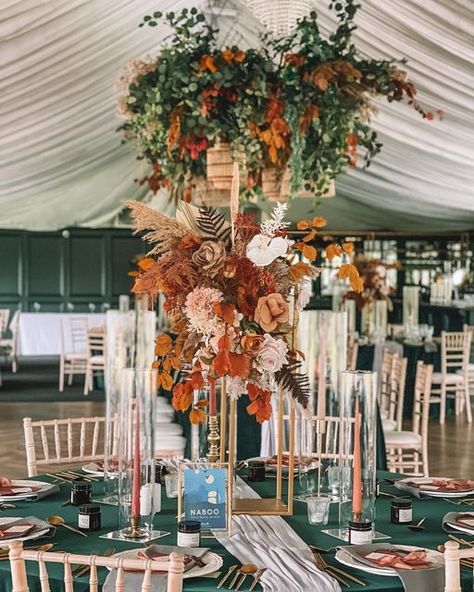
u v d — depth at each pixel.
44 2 5.20
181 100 6.09
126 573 2.41
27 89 6.25
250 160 6.18
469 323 12.63
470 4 5.35
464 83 6.35
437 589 2.42
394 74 6.02
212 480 2.85
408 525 2.99
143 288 2.87
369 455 2.81
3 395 11.02
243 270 2.81
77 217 13.20
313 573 2.47
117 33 6.17
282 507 2.99
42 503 3.24
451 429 9.20
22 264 15.46
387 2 5.75
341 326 6.39
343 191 11.55
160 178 6.90
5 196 9.24
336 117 6.10
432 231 14.55
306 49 5.95
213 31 6.12
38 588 2.49
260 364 2.79
